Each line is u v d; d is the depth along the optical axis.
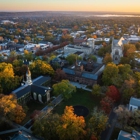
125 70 141.00
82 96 126.25
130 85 112.44
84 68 168.38
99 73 152.62
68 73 151.12
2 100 88.81
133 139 71.56
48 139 80.94
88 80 143.50
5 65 143.12
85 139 79.56
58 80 147.88
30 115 104.31
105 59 182.75
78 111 107.62
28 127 94.25
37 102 118.12
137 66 181.12
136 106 100.12
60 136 77.25
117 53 190.88
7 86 121.44
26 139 70.06
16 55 196.12
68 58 185.00
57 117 85.56
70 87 119.94
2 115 86.06
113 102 110.12
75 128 76.94
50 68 148.62
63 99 121.62
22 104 111.69
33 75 147.50
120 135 74.12
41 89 116.56
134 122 88.94
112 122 97.62
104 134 89.06
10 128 93.31
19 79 131.12
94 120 84.38
